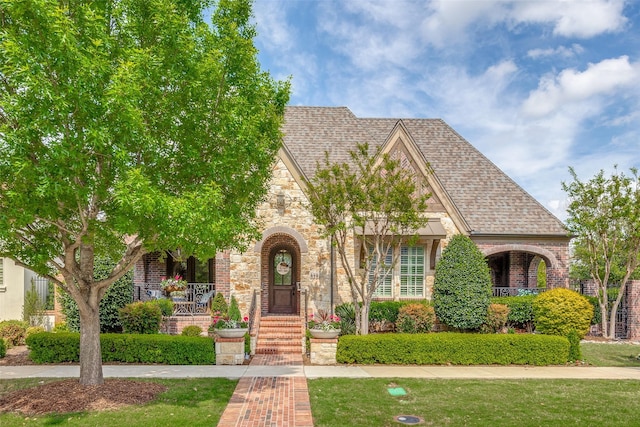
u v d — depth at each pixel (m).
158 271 23.84
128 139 8.78
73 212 10.25
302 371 13.85
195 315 19.64
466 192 23.95
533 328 20.67
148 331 17.28
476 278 18.33
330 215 16.61
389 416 9.38
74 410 9.46
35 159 8.55
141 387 11.19
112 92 7.71
